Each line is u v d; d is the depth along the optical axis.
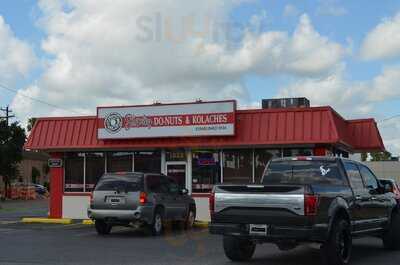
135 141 23.47
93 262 11.91
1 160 57.62
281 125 21.69
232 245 11.86
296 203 10.48
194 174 23.61
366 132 24.48
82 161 25.11
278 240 10.73
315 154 21.86
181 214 19.69
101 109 23.70
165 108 22.89
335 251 10.88
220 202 11.18
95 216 17.69
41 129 24.94
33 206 43.19
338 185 11.88
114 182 17.75
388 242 14.04
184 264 11.66
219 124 22.09
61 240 16.36
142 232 18.92
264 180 12.73
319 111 21.45
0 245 15.02
